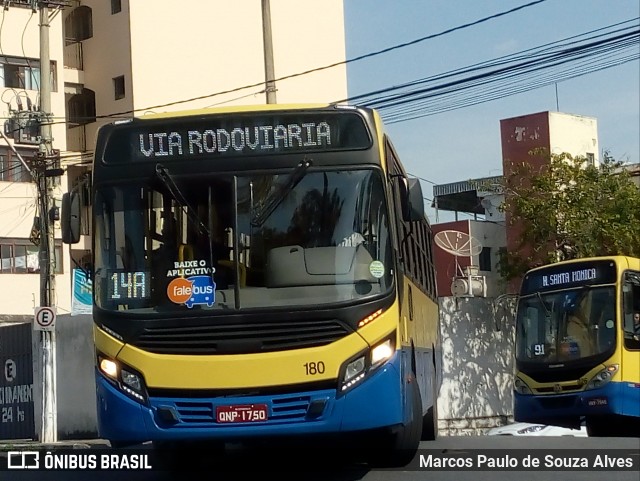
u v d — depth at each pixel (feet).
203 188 31.60
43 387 75.56
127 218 31.81
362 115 32.09
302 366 29.66
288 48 157.99
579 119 145.89
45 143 78.02
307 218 31.19
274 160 31.68
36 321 73.61
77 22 145.79
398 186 32.96
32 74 132.77
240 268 30.73
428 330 48.52
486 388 100.53
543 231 108.27
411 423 34.68
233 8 150.82
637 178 143.54
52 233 76.84
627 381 65.62
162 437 29.91
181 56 145.28
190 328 30.17
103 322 30.89
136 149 32.24
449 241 97.96
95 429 84.64
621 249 105.50
